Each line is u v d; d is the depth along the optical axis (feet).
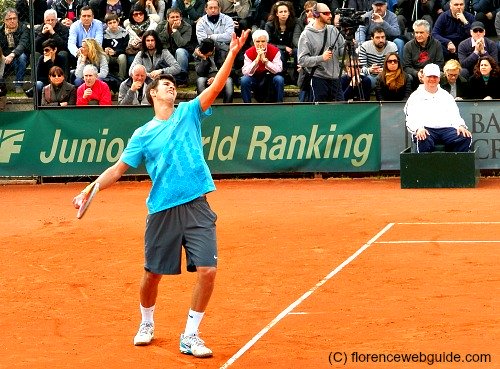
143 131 34.30
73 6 97.35
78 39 91.45
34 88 83.51
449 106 77.41
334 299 41.47
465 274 45.47
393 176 83.61
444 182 75.46
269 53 85.15
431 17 95.20
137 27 92.94
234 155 82.43
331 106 81.76
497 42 91.97
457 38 89.92
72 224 63.57
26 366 32.91
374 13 90.07
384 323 37.14
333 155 81.97
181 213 33.83
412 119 77.25
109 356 34.01
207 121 82.12
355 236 56.24
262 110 82.12
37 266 50.75
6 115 83.66
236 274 47.06
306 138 82.07
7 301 43.09
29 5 83.51
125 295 43.75
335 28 84.64
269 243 54.85
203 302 33.78
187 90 92.94
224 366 32.40
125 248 54.90
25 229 62.23
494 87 82.99
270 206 68.69
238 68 91.50
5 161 83.87
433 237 55.11
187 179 33.83
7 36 90.22
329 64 84.17
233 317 38.96
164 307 41.16
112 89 91.50
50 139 83.61
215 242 34.01
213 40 88.53
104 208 69.87
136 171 84.12
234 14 93.50
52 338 36.65
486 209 64.44
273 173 83.25
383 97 84.38
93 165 83.46
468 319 37.29
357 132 81.66
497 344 33.71
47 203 73.67
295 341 35.04
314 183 81.10
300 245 54.08
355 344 34.35
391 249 52.06
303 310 39.73
